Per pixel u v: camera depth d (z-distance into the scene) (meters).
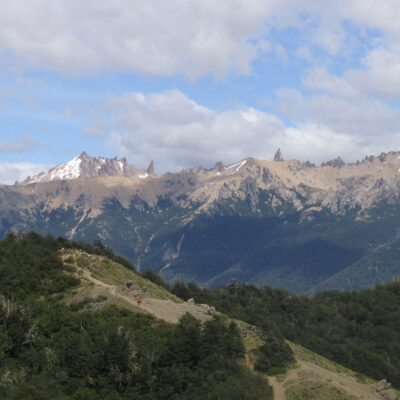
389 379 121.81
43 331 80.62
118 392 68.88
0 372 67.31
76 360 71.44
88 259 124.69
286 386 73.88
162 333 81.31
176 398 68.56
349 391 72.69
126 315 89.44
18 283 104.62
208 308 98.94
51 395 65.50
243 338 90.50
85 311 91.69
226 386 70.56
